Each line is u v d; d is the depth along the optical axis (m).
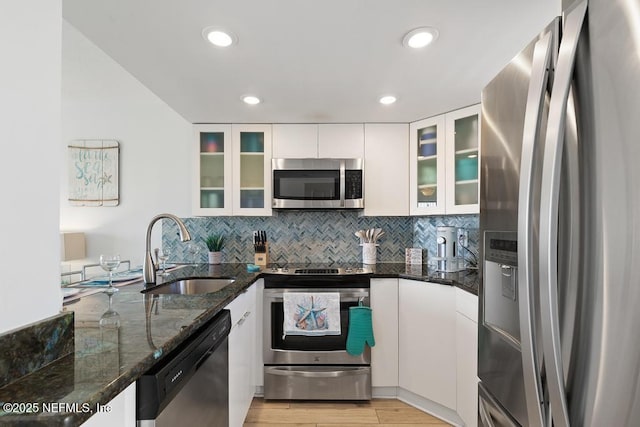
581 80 0.70
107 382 0.67
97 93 2.98
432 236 2.89
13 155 0.68
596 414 0.63
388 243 3.05
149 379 0.83
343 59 1.69
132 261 2.96
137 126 3.00
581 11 0.69
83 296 1.53
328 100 2.26
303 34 1.46
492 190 1.16
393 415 2.16
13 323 0.68
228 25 1.40
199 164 2.74
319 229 3.04
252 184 2.75
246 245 3.01
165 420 0.89
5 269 0.67
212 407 1.29
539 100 0.82
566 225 0.73
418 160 2.68
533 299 0.83
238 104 2.33
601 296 0.63
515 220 1.01
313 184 2.68
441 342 2.07
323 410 2.23
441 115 2.51
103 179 2.98
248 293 2.08
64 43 2.34
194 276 2.23
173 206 2.99
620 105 0.60
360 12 1.31
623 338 0.59
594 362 0.64
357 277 2.36
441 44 1.54
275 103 2.31
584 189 0.68
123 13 1.31
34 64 0.73
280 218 3.04
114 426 0.72
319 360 2.34
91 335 0.97
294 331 2.32
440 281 2.07
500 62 1.72
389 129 2.75
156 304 1.37
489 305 1.20
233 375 1.66
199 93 2.14
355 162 2.69
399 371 2.33
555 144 0.70
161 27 1.41
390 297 2.36
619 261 0.60
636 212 0.57
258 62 1.72
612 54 0.62
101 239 2.97
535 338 0.82
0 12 0.66
